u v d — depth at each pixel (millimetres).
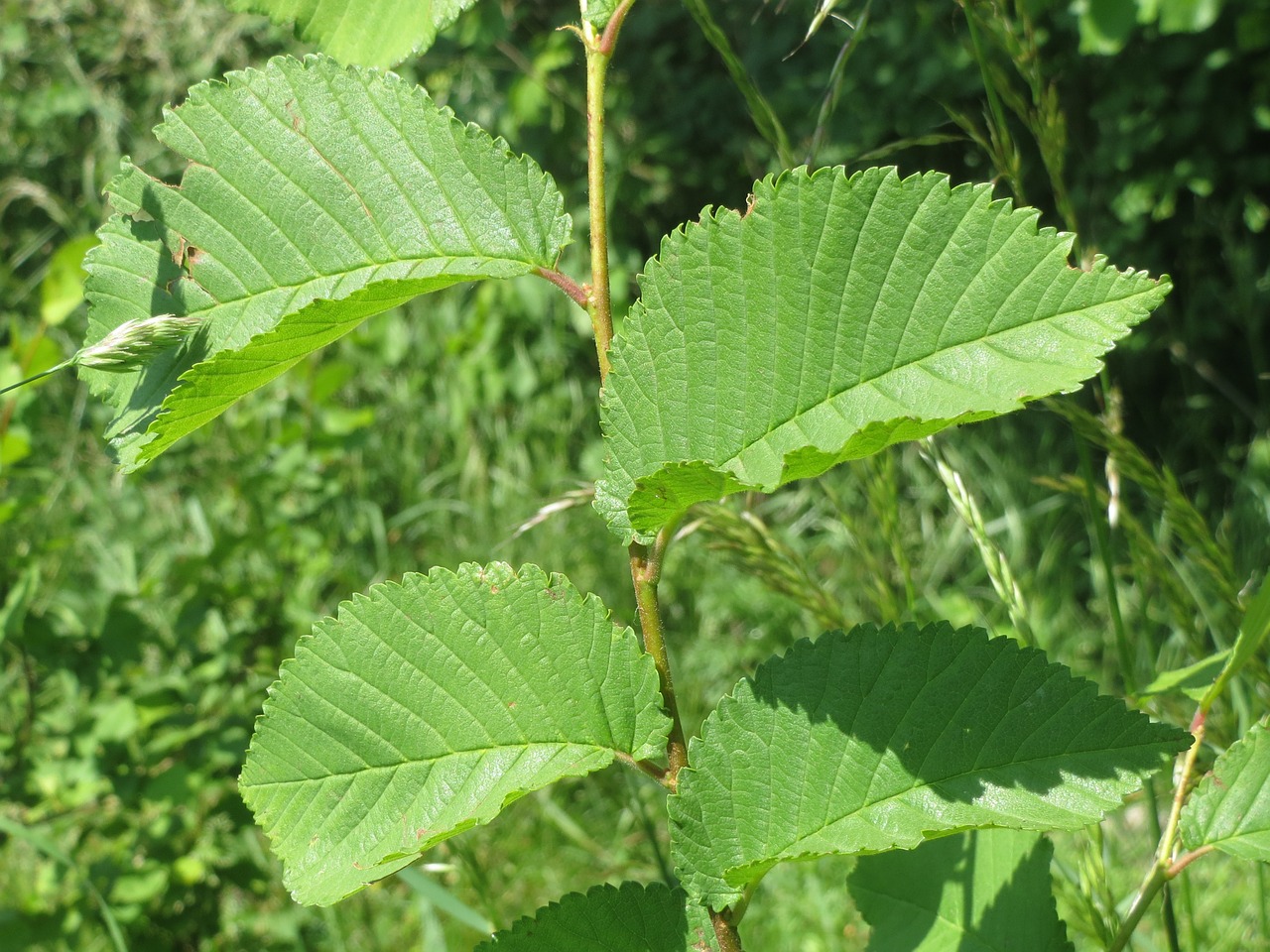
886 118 1640
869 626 350
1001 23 516
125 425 370
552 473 1537
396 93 363
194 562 872
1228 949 768
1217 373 1647
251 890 880
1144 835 944
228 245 370
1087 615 1330
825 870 986
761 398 338
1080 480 575
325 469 1083
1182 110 1562
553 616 352
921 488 1402
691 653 1286
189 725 847
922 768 342
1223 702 515
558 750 348
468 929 972
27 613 810
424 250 362
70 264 754
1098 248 1632
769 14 1841
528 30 1933
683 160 1850
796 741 346
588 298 354
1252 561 1199
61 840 923
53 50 2055
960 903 423
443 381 1658
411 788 350
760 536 548
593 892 356
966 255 331
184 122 371
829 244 335
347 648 356
